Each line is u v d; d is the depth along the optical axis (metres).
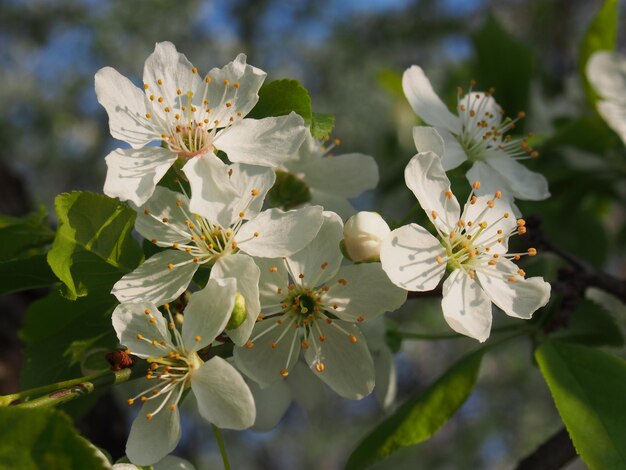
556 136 0.19
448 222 0.14
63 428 0.11
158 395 0.13
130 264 0.13
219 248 0.13
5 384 0.19
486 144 0.16
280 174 0.16
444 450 0.39
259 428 0.15
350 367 0.13
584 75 0.19
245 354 0.13
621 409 0.13
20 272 0.14
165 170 0.13
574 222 0.21
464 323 0.13
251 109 0.14
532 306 0.14
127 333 0.13
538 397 0.38
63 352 0.14
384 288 0.13
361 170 0.16
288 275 0.14
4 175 0.21
